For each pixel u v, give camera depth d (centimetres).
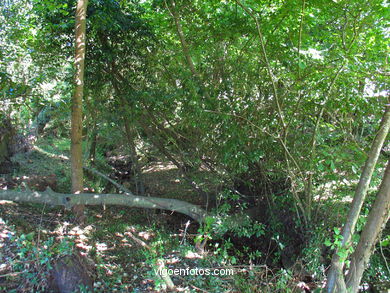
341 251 339
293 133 468
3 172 643
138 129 785
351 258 368
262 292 399
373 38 460
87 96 650
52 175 687
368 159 352
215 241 575
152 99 555
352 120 457
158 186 780
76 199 516
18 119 721
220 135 496
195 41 541
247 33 501
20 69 553
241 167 490
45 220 508
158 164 923
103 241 496
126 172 873
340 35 475
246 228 532
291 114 464
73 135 521
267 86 478
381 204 340
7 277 341
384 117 352
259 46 491
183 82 509
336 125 477
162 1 518
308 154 448
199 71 523
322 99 447
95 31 554
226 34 498
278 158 489
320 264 445
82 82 509
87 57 590
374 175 405
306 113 478
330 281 360
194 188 649
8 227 426
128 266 434
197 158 565
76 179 531
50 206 580
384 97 423
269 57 485
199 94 486
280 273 427
